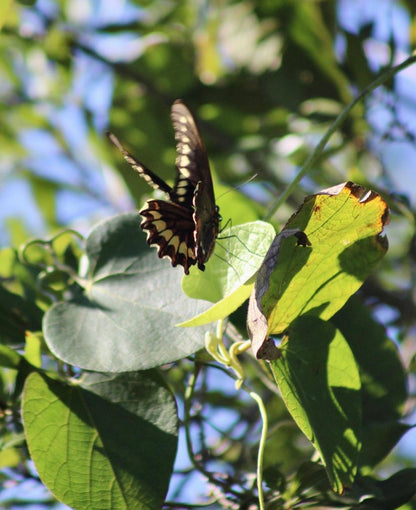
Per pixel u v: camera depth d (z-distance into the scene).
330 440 2.30
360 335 2.39
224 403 2.54
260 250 2.31
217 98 2.75
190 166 2.41
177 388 2.46
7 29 2.90
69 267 2.42
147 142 2.78
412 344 2.53
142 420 2.33
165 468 2.32
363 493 2.33
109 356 2.32
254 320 2.27
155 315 2.33
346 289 2.32
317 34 2.64
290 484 2.36
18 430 2.38
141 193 2.75
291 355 2.31
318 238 2.30
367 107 2.58
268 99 2.70
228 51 2.81
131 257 2.36
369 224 2.30
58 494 2.32
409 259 2.57
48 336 2.33
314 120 2.62
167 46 2.86
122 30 2.88
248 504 2.37
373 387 2.38
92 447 2.32
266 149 2.63
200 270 2.32
